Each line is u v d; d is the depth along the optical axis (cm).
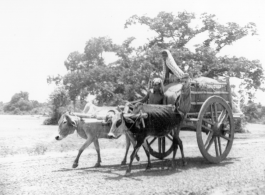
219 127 1075
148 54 2716
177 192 700
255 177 850
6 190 712
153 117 902
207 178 838
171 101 1020
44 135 2164
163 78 1129
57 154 1259
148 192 698
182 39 2973
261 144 1667
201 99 1087
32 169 945
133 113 882
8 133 2347
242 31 2880
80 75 2928
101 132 973
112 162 1091
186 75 986
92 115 1004
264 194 693
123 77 2764
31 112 8562
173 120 955
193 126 1065
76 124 958
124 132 873
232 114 1133
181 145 1008
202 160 1141
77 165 964
